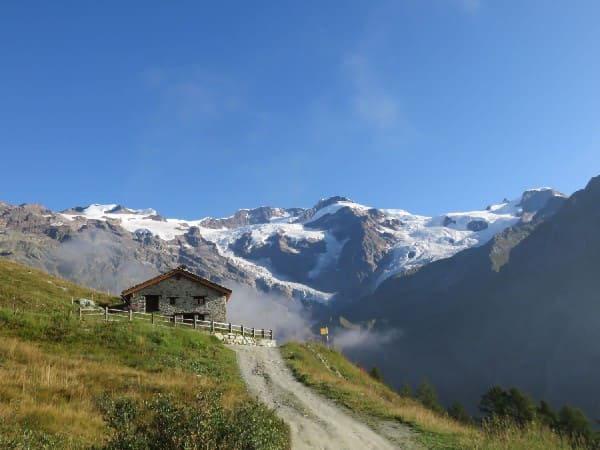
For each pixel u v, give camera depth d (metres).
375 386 53.94
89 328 40.38
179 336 44.91
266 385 34.94
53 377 24.48
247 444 12.35
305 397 31.22
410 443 21.27
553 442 20.73
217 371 37.41
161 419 12.39
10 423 16.64
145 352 37.94
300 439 21.33
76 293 66.44
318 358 54.84
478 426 28.94
